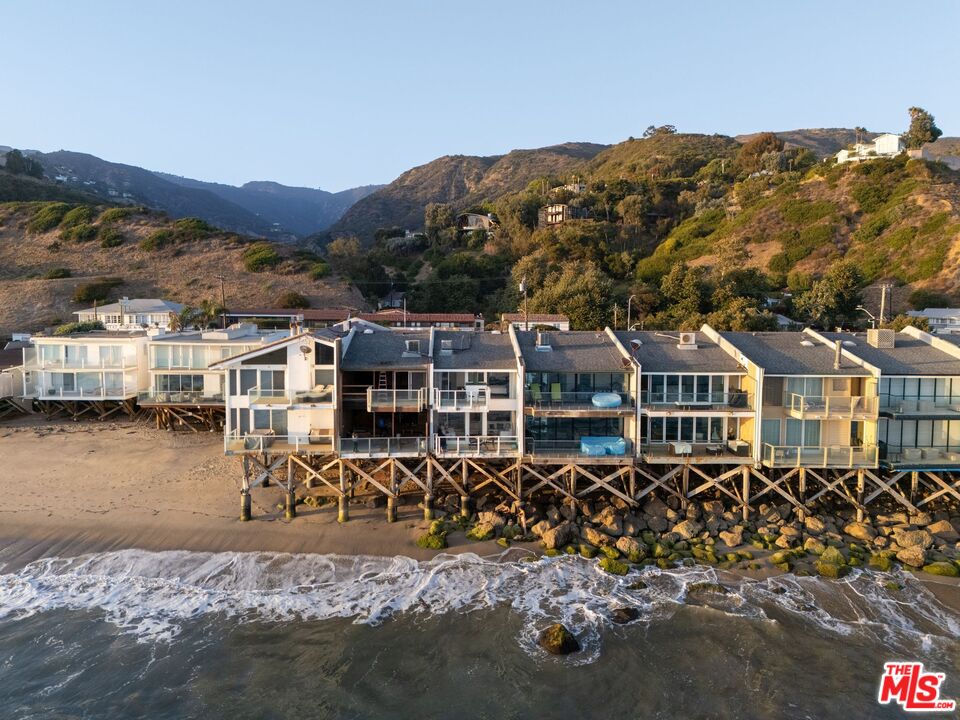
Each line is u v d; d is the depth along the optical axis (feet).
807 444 118.73
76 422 175.52
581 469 117.50
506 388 120.26
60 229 433.48
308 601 93.71
